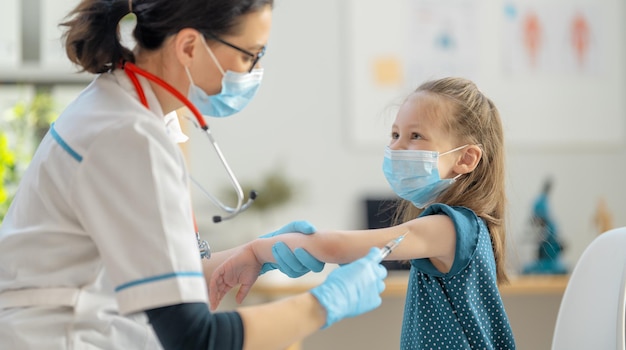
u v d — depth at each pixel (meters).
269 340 1.11
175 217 1.10
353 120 4.06
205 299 1.11
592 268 1.57
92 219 1.11
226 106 1.27
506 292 2.95
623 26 4.20
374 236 1.37
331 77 4.06
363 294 1.18
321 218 4.00
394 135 1.56
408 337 1.50
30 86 3.60
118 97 1.20
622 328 1.46
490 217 1.53
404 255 1.35
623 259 1.52
